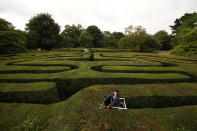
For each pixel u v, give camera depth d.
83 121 3.42
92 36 62.09
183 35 16.53
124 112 3.84
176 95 5.04
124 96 4.88
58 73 7.72
